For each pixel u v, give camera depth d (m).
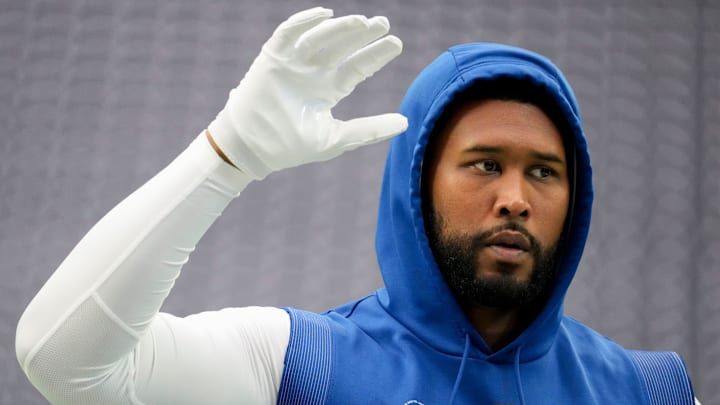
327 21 3.20
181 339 3.27
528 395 3.88
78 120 9.29
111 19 9.62
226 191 3.18
